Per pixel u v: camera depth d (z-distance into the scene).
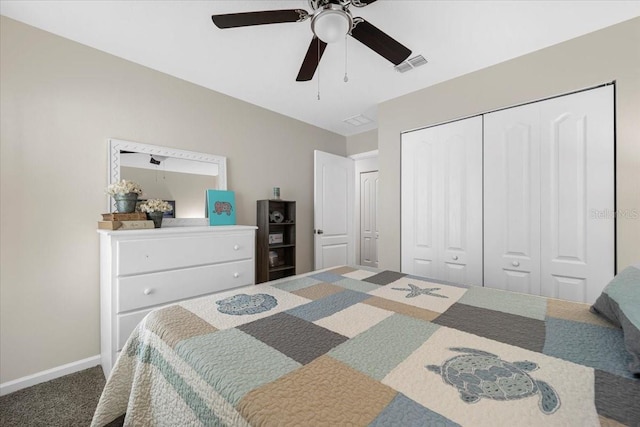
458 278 2.42
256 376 0.69
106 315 1.78
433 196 2.58
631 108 1.71
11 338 1.69
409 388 0.63
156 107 2.29
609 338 0.87
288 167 3.40
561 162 1.94
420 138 2.66
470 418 0.53
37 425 1.41
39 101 1.78
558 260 1.95
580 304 1.21
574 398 0.58
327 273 1.84
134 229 1.86
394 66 2.25
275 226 3.29
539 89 2.02
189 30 1.82
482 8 1.61
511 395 0.60
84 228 1.94
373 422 0.53
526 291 2.08
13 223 1.70
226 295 1.36
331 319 1.06
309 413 0.56
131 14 1.67
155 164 2.27
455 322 1.03
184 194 2.43
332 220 3.81
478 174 2.31
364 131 4.04
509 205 2.15
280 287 1.50
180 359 0.83
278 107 3.12
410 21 1.72
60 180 1.85
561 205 1.94
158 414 0.88
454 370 0.70
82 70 1.94
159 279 1.87
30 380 1.73
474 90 2.33
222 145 2.74
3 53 1.67
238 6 1.62
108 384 1.05
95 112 1.99
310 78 1.94
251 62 2.19
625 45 1.72
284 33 1.84
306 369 0.72
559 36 1.88
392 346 0.84
